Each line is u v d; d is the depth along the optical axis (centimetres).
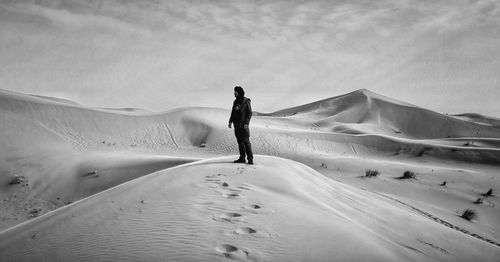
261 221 420
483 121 15112
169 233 361
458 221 1556
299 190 677
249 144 894
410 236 616
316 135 5331
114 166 2492
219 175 712
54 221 455
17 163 2552
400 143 5100
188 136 4969
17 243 388
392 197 1873
